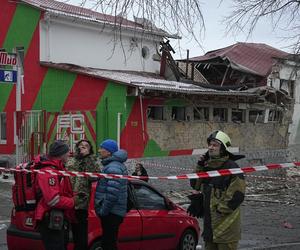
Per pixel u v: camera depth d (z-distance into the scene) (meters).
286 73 26.16
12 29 21.06
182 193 19.62
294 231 12.60
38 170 5.88
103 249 6.89
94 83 18.84
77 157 7.51
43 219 5.87
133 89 17.95
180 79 22.31
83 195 7.03
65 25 20.67
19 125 19.53
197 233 9.44
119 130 18.20
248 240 11.25
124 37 20.45
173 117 20.41
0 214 14.01
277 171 25.16
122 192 6.82
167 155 19.78
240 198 5.37
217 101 21.72
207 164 5.71
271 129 25.00
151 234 8.38
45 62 20.02
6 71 15.91
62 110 19.64
